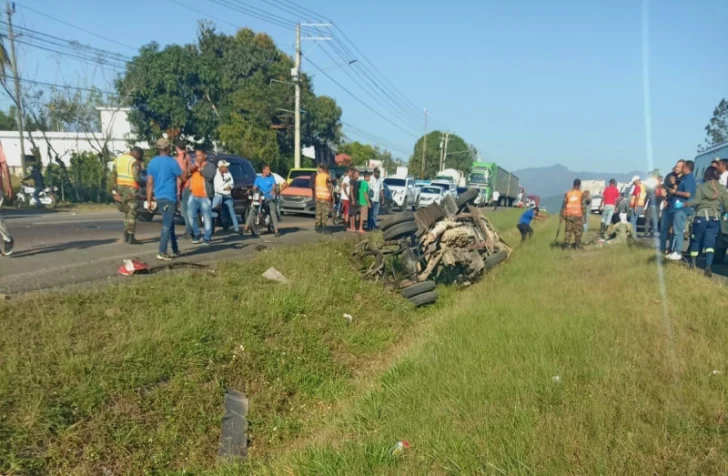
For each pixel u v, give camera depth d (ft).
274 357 20.76
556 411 14.93
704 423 14.25
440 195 111.96
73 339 17.58
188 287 23.91
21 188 79.36
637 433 13.50
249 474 15.21
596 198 117.39
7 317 18.16
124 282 23.56
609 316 23.70
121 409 15.75
